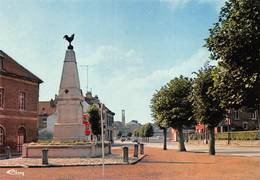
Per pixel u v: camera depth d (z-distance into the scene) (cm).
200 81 3369
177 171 2081
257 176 1773
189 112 4550
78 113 3288
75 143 3044
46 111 8312
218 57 1580
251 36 1454
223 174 1891
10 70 4591
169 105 4606
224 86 1595
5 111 4469
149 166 2405
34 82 5069
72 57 3344
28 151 3067
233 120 8325
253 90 1520
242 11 1480
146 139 13600
